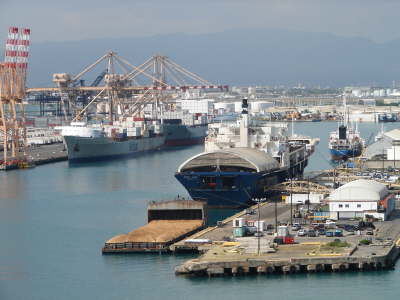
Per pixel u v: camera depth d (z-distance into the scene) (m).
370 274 162.00
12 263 183.25
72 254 188.88
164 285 160.00
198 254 179.62
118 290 159.75
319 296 151.75
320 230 189.00
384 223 198.50
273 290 155.12
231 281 160.50
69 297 158.12
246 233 188.62
